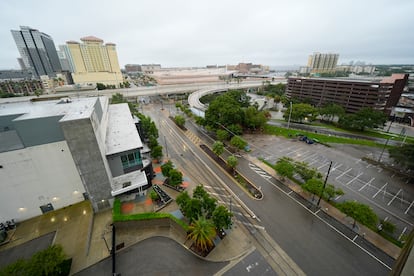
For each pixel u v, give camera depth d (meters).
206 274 26.53
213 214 30.52
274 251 29.58
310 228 33.44
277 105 136.62
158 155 53.50
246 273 26.64
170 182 42.88
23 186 31.33
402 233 32.22
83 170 32.22
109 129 48.62
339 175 48.47
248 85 187.62
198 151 62.88
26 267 22.38
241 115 76.44
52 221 33.25
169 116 105.50
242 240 31.41
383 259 28.08
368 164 53.75
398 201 39.53
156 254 29.38
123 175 40.62
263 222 34.78
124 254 29.36
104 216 35.38
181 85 177.12
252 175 48.84
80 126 29.70
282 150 62.62
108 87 170.75
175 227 33.84
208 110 79.38
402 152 48.03
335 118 102.56
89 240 30.58
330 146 65.56
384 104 98.88
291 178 47.25
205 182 46.41
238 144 57.94
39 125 29.78
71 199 36.16
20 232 31.23
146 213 34.69
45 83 168.50
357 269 26.89
